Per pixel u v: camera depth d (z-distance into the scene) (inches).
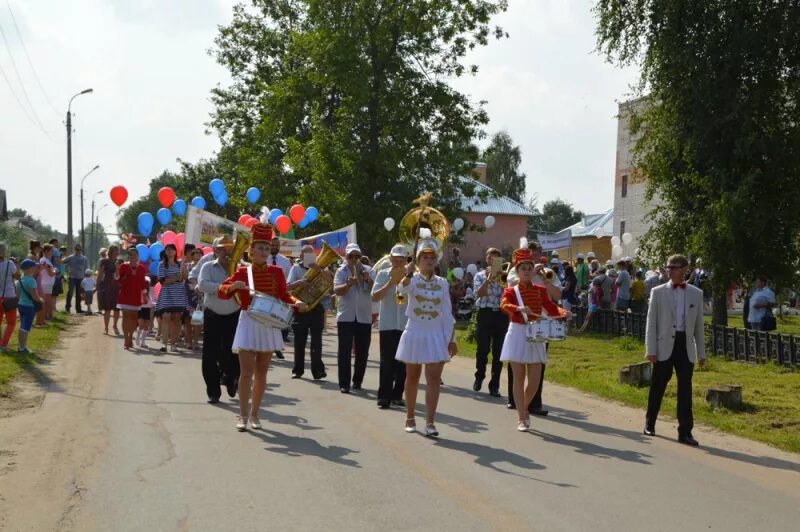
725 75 826.2
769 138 829.8
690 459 338.6
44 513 243.8
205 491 268.1
